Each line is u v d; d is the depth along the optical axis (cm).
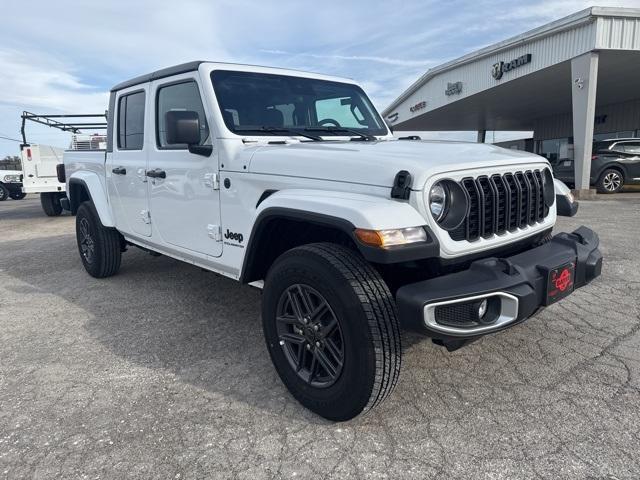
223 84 335
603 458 217
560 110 2375
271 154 289
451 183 239
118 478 212
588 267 278
